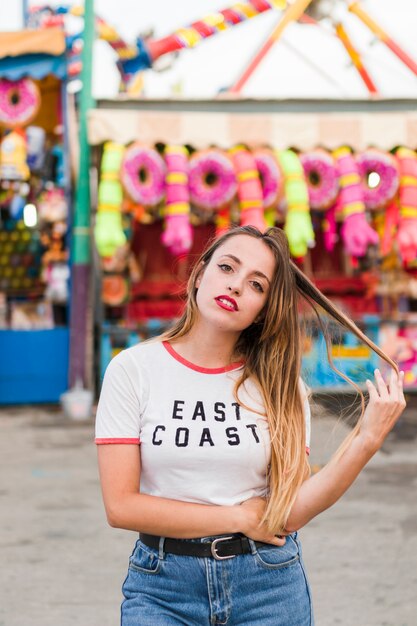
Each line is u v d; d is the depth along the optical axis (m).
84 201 10.95
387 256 13.08
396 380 2.11
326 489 2.08
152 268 12.61
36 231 14.80
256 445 2.10
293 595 2.11
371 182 10.80
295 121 10.60
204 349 2.15
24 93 10.73
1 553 4.89
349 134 10.66
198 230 12.72
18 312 13.80
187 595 2.05
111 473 2.07
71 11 13.38
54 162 13.45
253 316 2.14
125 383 2.11
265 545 2.09
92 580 4.45
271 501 2.06
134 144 10.29
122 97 10.62
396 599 4.15
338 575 4.51
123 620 2.10
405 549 4.95
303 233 10.29
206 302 2.13
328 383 7.96
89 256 11.05
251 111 10.80
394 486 6.63
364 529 5.39
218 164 10.28
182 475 2.08
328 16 11.74
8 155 10.82
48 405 11.67
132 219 12.38
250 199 10.24
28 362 11.69
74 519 5.64
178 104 10.68
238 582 2.06
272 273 2.18
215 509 2.04
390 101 11.01
